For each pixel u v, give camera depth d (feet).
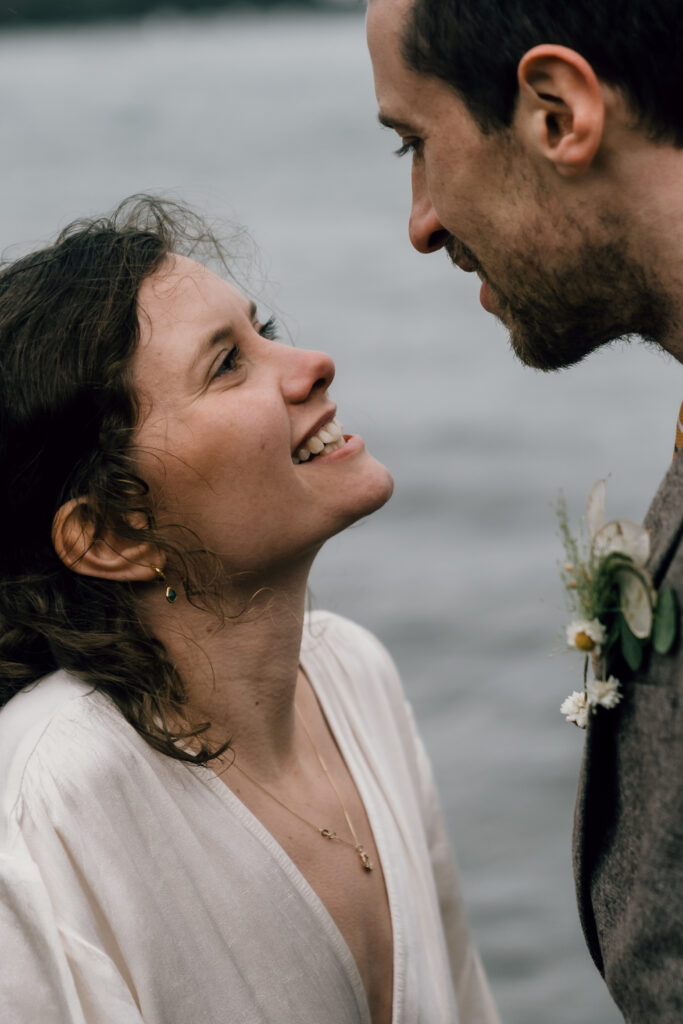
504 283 5.48
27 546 6.24
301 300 64.75
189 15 394.52
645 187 5.01
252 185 114.42
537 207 5.21
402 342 55.36
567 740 20.47
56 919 5.35
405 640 24.49
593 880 5.11
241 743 6.24
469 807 18.69
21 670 6.25
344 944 6.01
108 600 6.19
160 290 6.06
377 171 125.90
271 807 6.21
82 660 6.01
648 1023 4.75
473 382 47.52
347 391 46.55
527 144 5.13
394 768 7.06
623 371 48.57
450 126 5.30
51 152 144.15
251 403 5.94
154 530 6.03
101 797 5.61
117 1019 5.24
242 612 6.16
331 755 6.76
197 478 5.95
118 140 159.22
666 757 4.65
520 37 4.99
